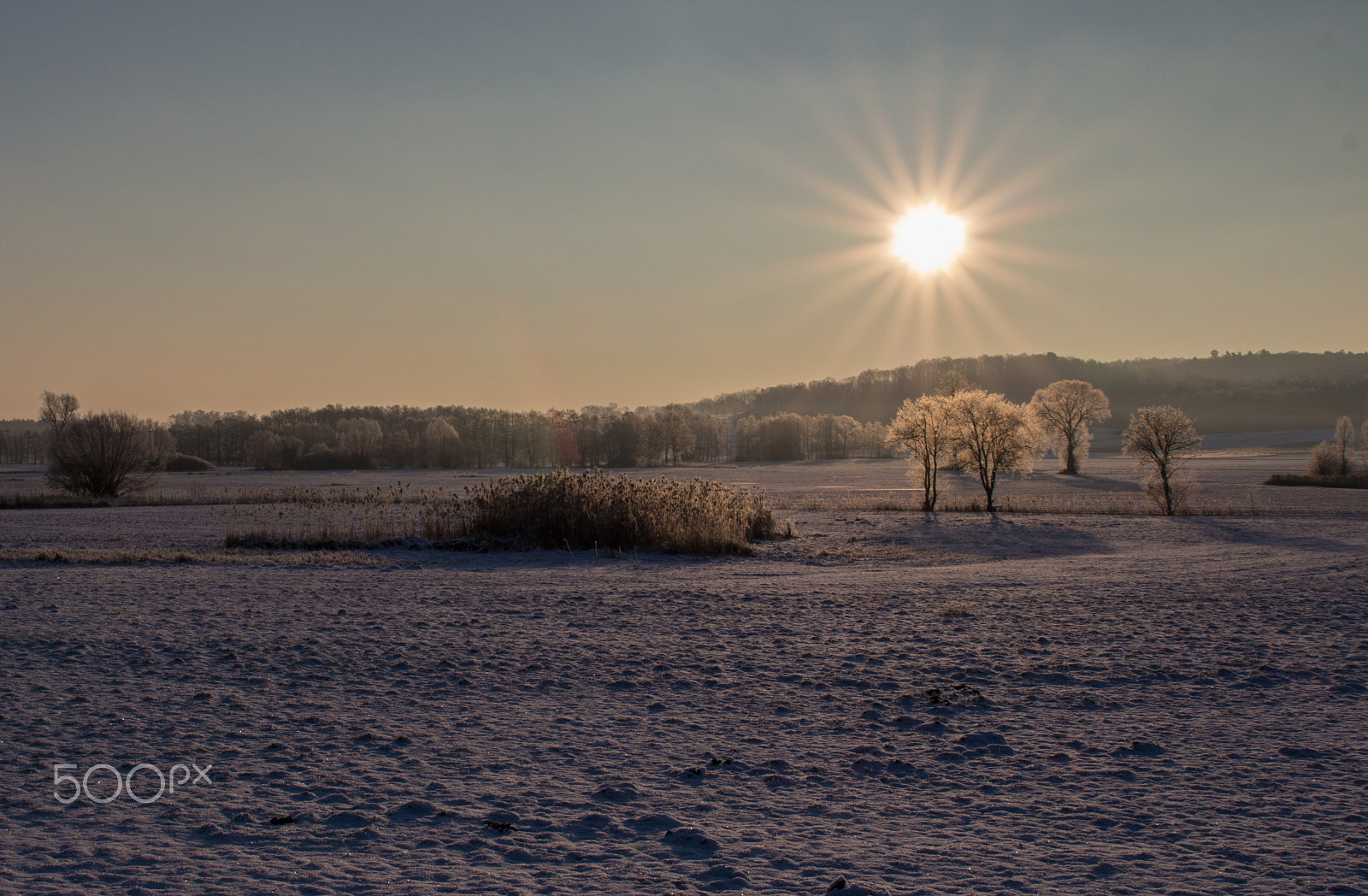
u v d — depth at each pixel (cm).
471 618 1501
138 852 571
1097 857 581
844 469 12712
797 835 618
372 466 13775
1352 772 752
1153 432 5025
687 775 744
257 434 14712
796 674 1112
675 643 1299
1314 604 1677
